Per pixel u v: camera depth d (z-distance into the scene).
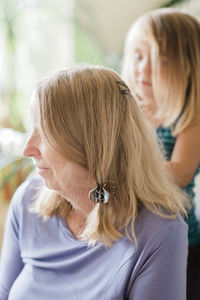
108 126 0.70
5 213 1.84
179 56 1.14
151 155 0.78
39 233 0.86
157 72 1.16
